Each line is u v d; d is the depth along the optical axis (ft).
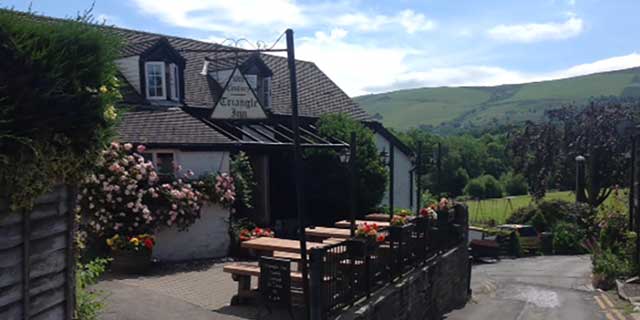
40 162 11.55
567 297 47.67
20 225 11.43
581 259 86.33
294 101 21.12
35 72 11.17
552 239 98.68
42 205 12.14
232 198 40.86
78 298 17.49
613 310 38.93
